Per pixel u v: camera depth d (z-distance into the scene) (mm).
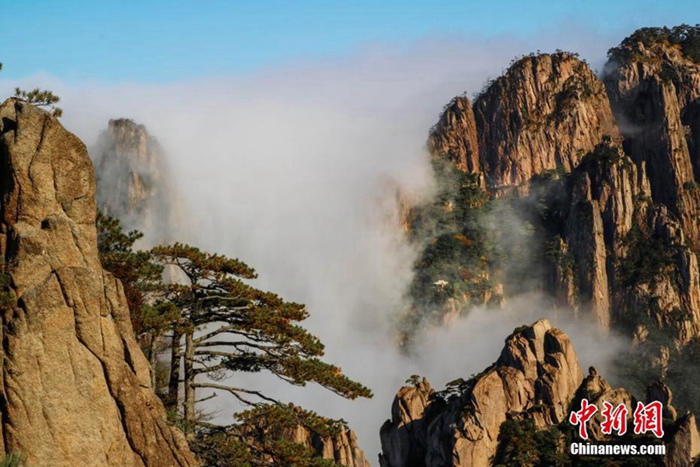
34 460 36500
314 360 51719
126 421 38406
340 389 51375
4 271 37906
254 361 51531
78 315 37812
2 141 39625
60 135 40250
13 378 36656
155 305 49188
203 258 51062
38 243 38250
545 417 121938
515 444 117000
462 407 122250
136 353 39500
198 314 51062
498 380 123688
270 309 51281
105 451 37719
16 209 39094
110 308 39125
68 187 40062
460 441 117812
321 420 51156
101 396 37938
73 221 39812
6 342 36906
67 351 37500
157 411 39938
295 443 49875
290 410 50969
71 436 37156
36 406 36812
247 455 47750
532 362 126312
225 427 50438
